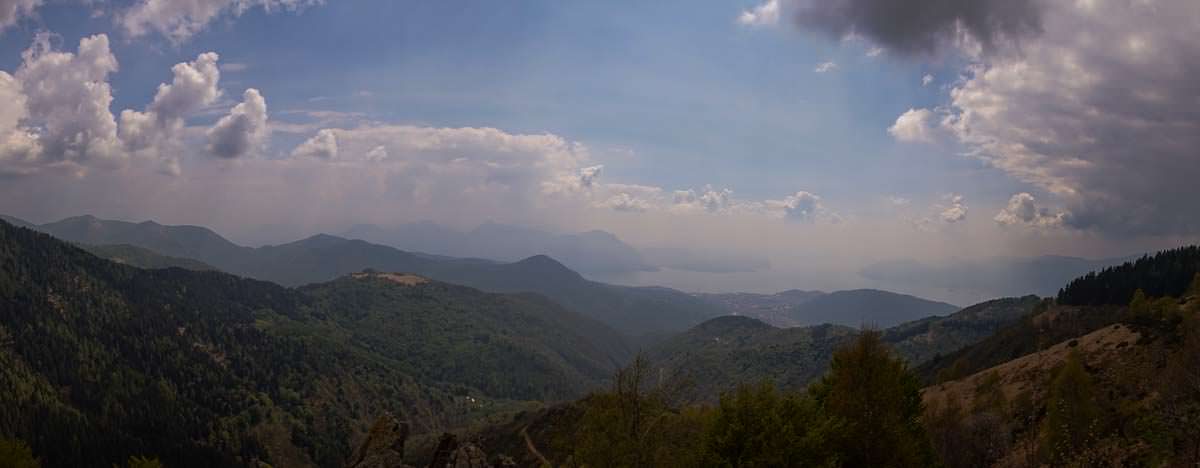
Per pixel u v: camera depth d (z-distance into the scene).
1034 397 79.88
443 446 59.41
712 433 36.59
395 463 57.91
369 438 62.03
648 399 41.38
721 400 37.22
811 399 41.00
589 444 41.47
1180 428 40.78
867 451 39.16
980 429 66.06
